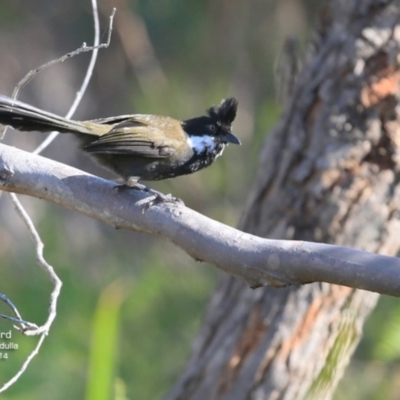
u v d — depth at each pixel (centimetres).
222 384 1027
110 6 1873
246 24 1858
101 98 1981
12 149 839
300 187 1017
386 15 1012
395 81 997
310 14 1847
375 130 995
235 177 1766
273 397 1009
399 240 1015
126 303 1431
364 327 1309
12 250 1619
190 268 1567
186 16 1861
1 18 1930
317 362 1009
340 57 1018
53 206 1755
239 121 1803
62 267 1442
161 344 1402
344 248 720
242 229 1060
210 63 1869
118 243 1753
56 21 1970
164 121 1059
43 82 1962
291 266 726
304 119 1030
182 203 817
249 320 1027
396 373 1302
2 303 1346
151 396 1340
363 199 995
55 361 1257
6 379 1205
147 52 1872
